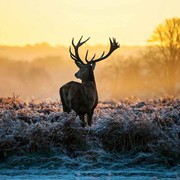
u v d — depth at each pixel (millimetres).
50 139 40375
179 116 48750
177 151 38656
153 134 40750
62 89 45156
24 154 39125
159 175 34719
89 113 46500
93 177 34031
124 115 42625
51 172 35938
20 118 48375
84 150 40031
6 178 34000
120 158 39375
